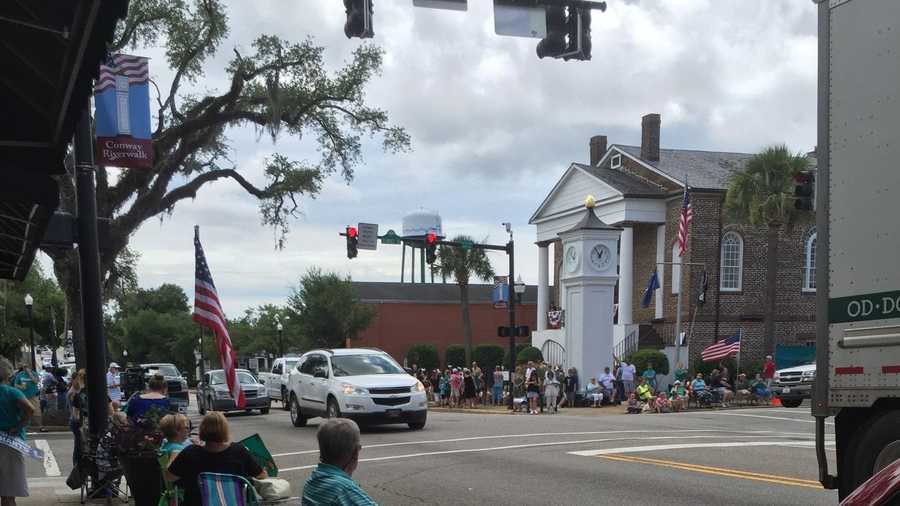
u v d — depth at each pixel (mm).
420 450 15203
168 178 27547
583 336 32094
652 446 15148
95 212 10656
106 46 6195
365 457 14336
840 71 7426
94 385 10477
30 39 6617
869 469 7164
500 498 10320
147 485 8742
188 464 6289
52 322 67250
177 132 27438
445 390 36719
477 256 49938
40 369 54188
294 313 59344
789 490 10305
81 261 10523
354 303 59000
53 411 25375
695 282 40344
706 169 44406
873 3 7125
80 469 10484
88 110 10555
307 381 21266
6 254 12602
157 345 97562
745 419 23609
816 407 7590
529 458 13711
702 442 15883
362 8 10906
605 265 32469
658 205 42500
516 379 33062
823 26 7648
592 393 31359
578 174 46500
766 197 35312
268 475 6977
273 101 28234
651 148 45219
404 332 62250
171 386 33719
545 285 50438
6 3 6172
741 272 41125
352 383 19188
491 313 64438
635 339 40781
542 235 50531
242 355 74500
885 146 6953
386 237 29250
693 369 38688
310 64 29125
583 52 11961
